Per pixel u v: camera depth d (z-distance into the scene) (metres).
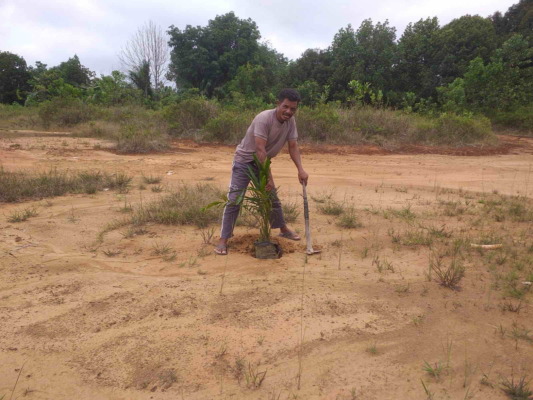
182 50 44.03
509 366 2.52
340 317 3.07
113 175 8.09
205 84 45.44
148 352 2.69
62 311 3.18
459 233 4.91
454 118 14.76
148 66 31.48
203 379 2.45
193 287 3.53
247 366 2.55
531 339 2.78
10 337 2.87
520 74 23.58
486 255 4.18
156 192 6.92
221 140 13.53
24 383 2.45
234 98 19.28
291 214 5.55
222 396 2.31
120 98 23.98
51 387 2.42
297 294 3.39
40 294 3.44
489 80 22.30
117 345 2.77
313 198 6.61
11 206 5.96
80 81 44.00
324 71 30.67
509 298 3.33
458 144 13.70
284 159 11.17
